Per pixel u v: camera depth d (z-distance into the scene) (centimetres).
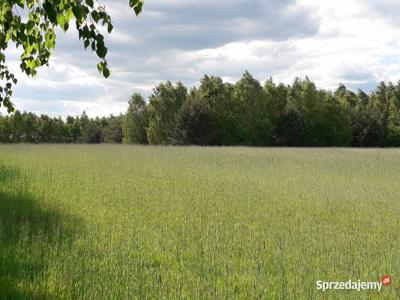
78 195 1054
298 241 665
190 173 1727
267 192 1232
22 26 438
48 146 3891
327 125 6712
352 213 941
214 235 694
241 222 814
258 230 740
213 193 1182
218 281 476
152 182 1391
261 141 6397
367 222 855
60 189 1140
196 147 4275
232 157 2717
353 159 2609
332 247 637
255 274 498
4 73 579
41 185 1202
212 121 6262
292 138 6362
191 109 6172
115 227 728
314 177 1661
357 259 574
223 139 6328
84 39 380
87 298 429
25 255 554
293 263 547
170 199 1054
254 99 6475
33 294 435
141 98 7644
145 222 788
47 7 354
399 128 6950
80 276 484
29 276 477
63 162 2039
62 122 10988
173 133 6369
